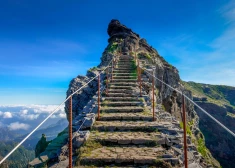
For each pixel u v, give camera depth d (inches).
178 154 328.2
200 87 7573.8
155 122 438.0
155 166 293.4
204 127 4744.1
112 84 703.7
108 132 399.2
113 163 301.6
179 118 1491.1
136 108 511.8
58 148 386.3
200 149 1128.8
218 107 4835.1
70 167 228.7
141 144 352.8
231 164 4094.5
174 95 1466.5
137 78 781.3
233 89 7593.5
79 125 440.8
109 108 510.6
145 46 1706.4
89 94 803.4
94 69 1002.7
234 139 4451.3
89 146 343.3
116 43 1489.9
